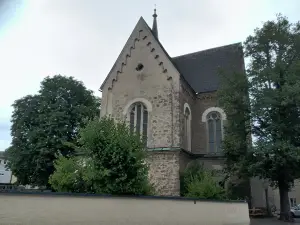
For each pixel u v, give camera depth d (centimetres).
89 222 1019
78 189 1377
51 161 3036
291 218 2069
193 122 2580
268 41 2317
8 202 863
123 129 1346
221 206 1605
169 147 2122
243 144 2142
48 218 930
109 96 2505
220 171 2247
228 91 2275
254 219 2175
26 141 3200
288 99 1948
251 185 2420
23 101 3403
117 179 1192
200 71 2997
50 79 3512
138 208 1173
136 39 2544
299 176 2100
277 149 1922
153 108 2284
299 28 2297
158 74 2358
